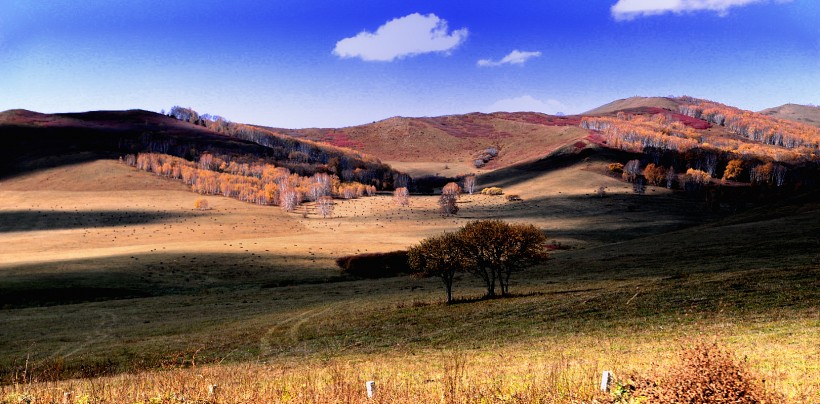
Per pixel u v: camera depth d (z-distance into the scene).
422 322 49.47
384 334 45.72
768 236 79.69
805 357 20.98
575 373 19.89
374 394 16.86
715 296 41.44
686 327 33.25
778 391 14.55
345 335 47.03
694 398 12.13
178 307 68.38
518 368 24.36
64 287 78.31
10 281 80.44
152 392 17.89
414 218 196.25
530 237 61.66
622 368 21.44
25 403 17.72
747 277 47.53
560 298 51.84
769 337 26.62
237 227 169.12
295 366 33.84
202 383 18.61
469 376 22.31
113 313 64.56
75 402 17.36
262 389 18.80
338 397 16.70
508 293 61.88
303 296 74.75
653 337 31.53
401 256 103.25
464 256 60.62
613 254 88.38
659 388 12.80
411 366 29.73
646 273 64.38
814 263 53.69
